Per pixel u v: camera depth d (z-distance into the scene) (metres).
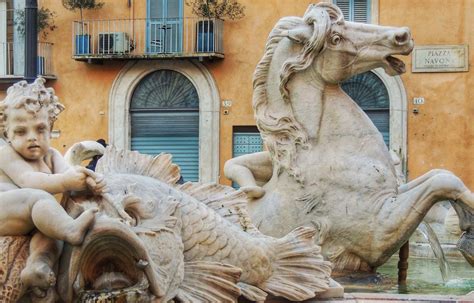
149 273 3.17
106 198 3.30
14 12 31.44
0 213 3.11
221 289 3.52
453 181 5.41
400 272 5.69
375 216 5.49
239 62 30.31
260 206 5.72
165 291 3.31
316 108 5.64
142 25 30.78
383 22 29.62
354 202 5.53
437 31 29.08
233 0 30.28
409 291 5.39
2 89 31.69
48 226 3.08
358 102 29.05
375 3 29.66
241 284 3.67
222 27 30.41
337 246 5.57
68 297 3.15
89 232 3.08
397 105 28.80
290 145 5.65
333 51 5.62
